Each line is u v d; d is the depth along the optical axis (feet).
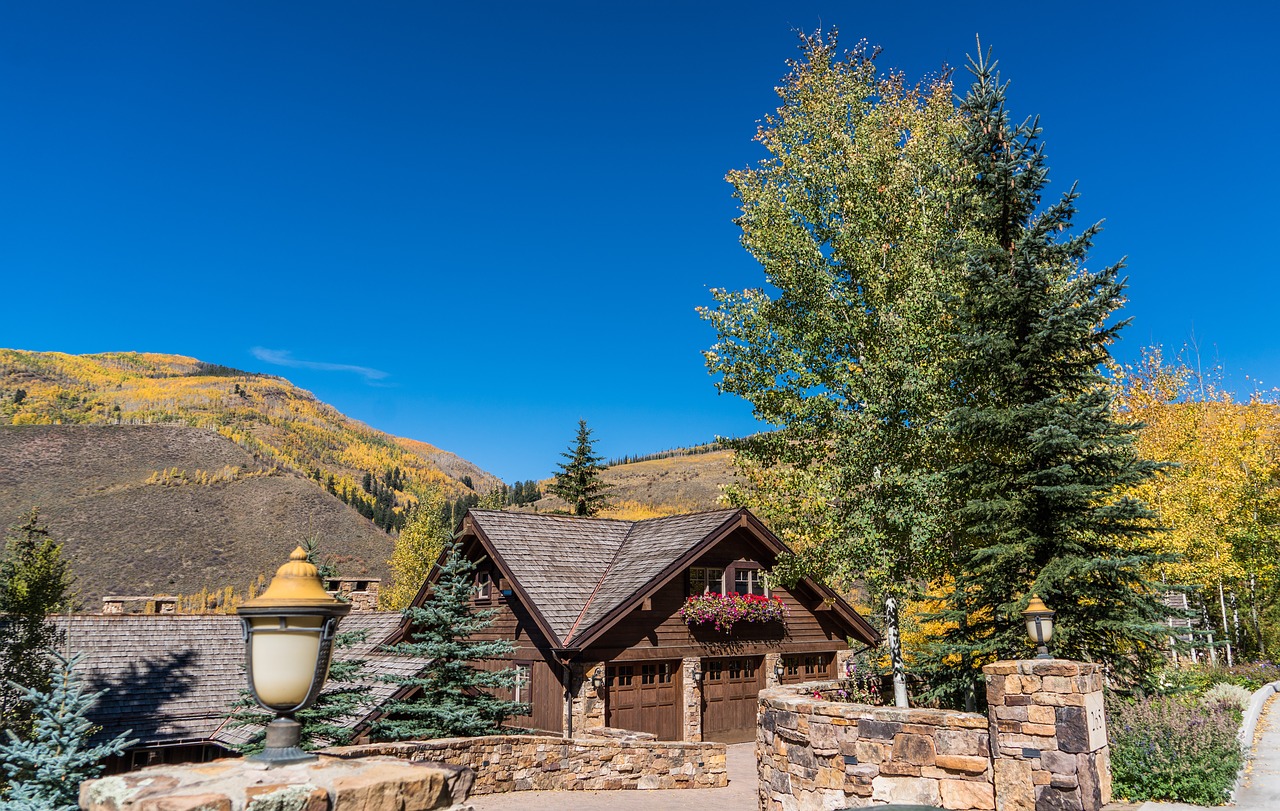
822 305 52.06
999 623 43.45
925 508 46.16
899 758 32.30
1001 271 44.83
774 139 57.52
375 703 55.11
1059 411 40.88
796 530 50.21
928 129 56.70
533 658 66.49
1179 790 30.01
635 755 52.75
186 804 10.53
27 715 46.26
